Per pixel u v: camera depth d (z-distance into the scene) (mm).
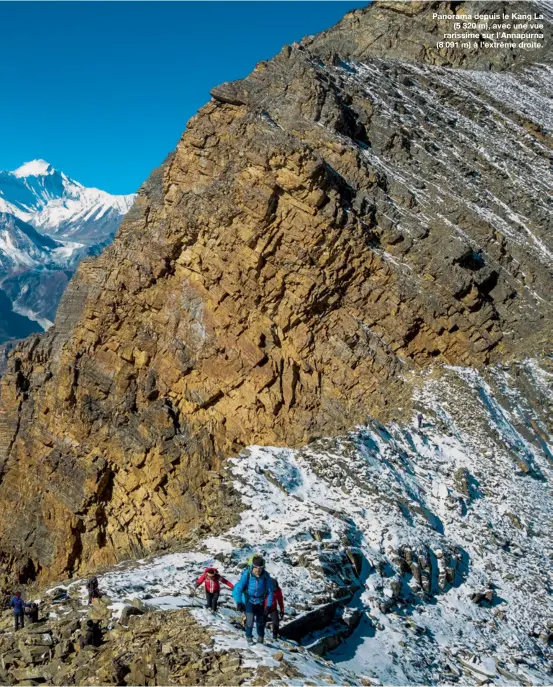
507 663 19531
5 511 40531
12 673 15008
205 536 23094
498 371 32844
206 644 13781
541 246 37406
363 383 32719
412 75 49469
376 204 36500
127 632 15000
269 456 27000
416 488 26516
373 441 28203
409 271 34438
